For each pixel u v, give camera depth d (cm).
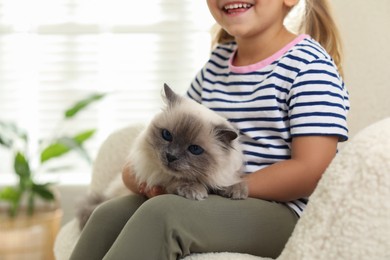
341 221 121
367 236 118
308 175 152
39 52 319
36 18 317
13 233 277
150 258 131
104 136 322
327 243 121
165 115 155
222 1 173
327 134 154
